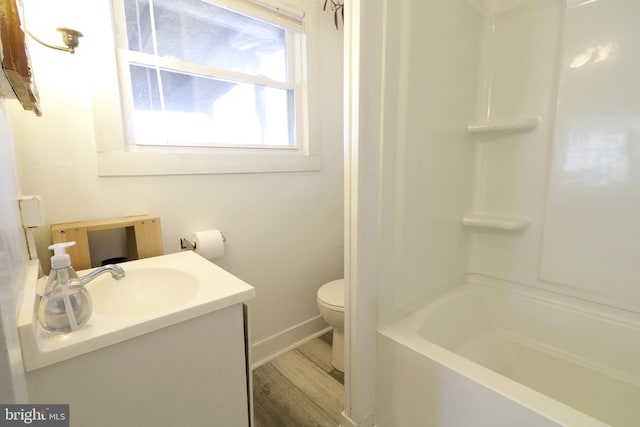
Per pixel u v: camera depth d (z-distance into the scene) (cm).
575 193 142
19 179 99
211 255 140
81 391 66
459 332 154
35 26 102
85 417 67
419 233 140
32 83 51
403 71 120
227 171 153
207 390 86
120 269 86
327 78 191
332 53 192
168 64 137
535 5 146
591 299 141
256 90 169
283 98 181
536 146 151
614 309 136
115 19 123
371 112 110
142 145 132
